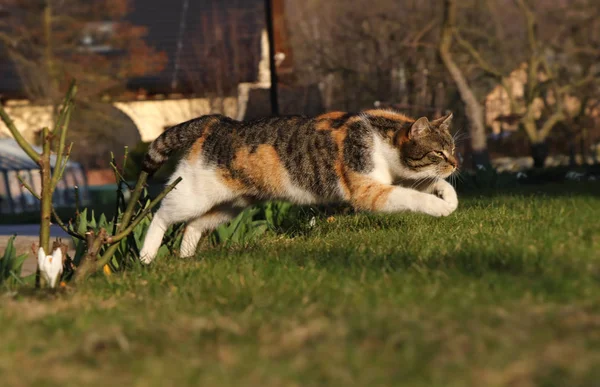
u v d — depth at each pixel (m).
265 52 34.97
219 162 7.36
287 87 31.42
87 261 6.20
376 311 4.34
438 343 3.75
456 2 26.69
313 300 4.75
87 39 36.44
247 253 6.72
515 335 3.78
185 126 7.59
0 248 9.07
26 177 26.14
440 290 4.67
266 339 4.00
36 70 34.72
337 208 9.65
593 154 30.41
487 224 7.68
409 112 27.92
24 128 34.94
